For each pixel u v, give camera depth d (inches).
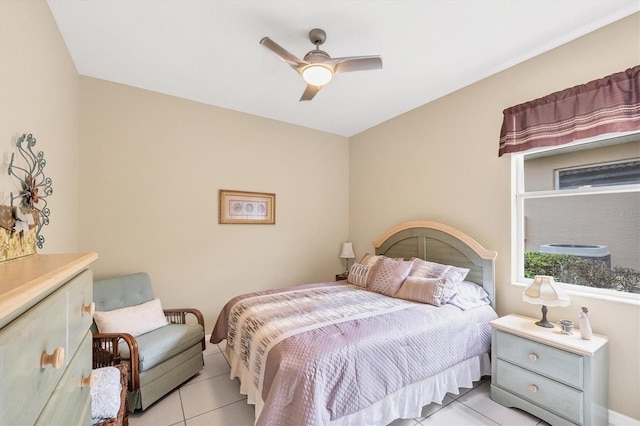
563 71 90.0
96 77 110.5
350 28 82.7
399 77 111.0
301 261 163.8
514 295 101.6
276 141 155.7
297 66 82.2
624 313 76.4
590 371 69.2
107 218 111.9
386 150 157.4
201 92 123.7
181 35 86.0
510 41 89.1
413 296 100.7
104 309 96.2
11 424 19.9
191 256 129.6
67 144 93.0
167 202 124.4
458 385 87.5
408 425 76.1
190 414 81.1
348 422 64.4
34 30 65.0
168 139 125.1
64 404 30.0
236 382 98.3
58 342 28.7
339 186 180.7
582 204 89.9
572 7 74.7
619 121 76.3
